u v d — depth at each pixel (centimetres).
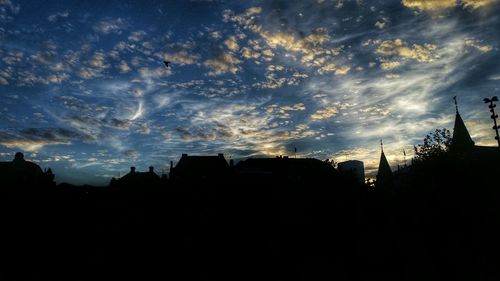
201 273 2680
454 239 2312
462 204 2319
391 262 2530
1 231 2955
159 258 2931
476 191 2342
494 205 2308
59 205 3291
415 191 2581
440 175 2466
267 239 2733
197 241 2975
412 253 2516
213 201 3234
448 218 2344
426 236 2438
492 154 2584
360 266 2538
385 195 2822
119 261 2888
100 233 3188
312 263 2572
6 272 2611
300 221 2659
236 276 2614
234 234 2873
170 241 3073
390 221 2689
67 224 3206
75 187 3553
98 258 2906
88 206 3406
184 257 2886
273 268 2617
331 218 2633
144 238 3128
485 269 2198
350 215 2642
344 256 2573
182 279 2597
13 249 2877
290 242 2659
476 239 2272
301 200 2714
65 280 2523
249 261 2709
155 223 3231
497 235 2256
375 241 2611
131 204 3444
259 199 2966
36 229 3056
